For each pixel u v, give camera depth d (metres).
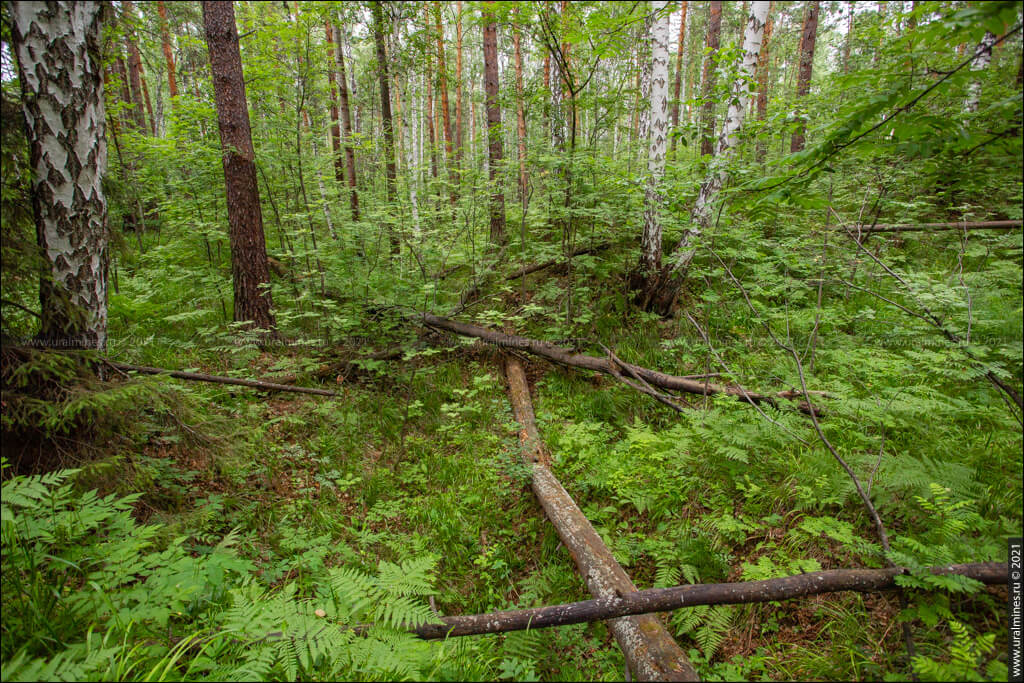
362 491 4.46
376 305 6.91
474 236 7.71
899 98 2.24
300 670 2.31
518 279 8.26
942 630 2.47
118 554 2.50
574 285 7.53
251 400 5.54
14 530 2.49
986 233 5.57
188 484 3.94
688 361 6.13
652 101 7.00
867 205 6.64
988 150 2.36
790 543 3.13
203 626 2.50
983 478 3.23
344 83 12.59
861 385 4.75
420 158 19.73
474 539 4.01
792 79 24.05
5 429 3.02
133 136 9.41
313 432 5.23
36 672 1.93
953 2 2.29
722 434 3.96
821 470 3.48
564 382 6.25
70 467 3.17
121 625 2.24
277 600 2.54
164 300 7.82
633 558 3.44
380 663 2.27
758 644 2.71
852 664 2.46
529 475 4.38
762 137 4.50
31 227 3.34
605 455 4.59
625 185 6.71
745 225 6.21
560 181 7.00
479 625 2.70
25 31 3.14
